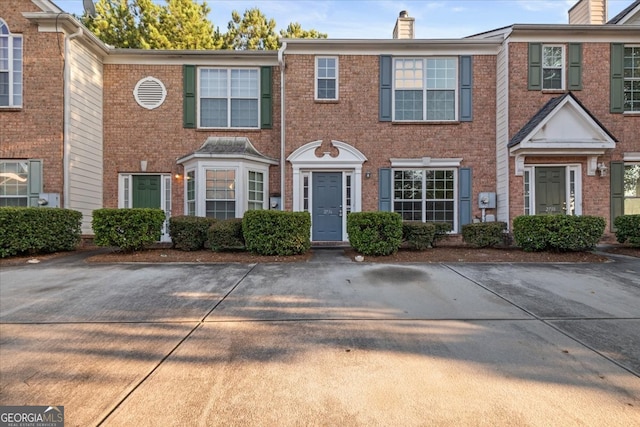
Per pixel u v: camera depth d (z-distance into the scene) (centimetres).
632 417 229
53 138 930
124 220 771
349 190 1061
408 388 264
